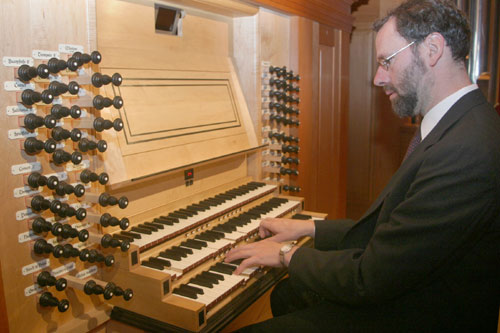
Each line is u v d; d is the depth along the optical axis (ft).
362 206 13.70
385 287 3.58
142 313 4.35
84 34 4.23
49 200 3.98
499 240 3.59
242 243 5.55
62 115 3.76
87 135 4.34
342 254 4.07
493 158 3.35
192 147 5.79
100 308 4.56
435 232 3.39
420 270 3.48
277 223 5.56
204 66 6.54
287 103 8.13
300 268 4.21
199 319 4.03
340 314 4.12
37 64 3.84
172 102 5.74
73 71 3.81
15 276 3.81
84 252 4.01
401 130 12.79
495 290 3.69
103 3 4.94
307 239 6.18
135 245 4.43
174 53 6.01
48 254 4.07
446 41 3.84
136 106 5.17
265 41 7.34
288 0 7.51
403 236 3.52
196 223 5.35
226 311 4.38
